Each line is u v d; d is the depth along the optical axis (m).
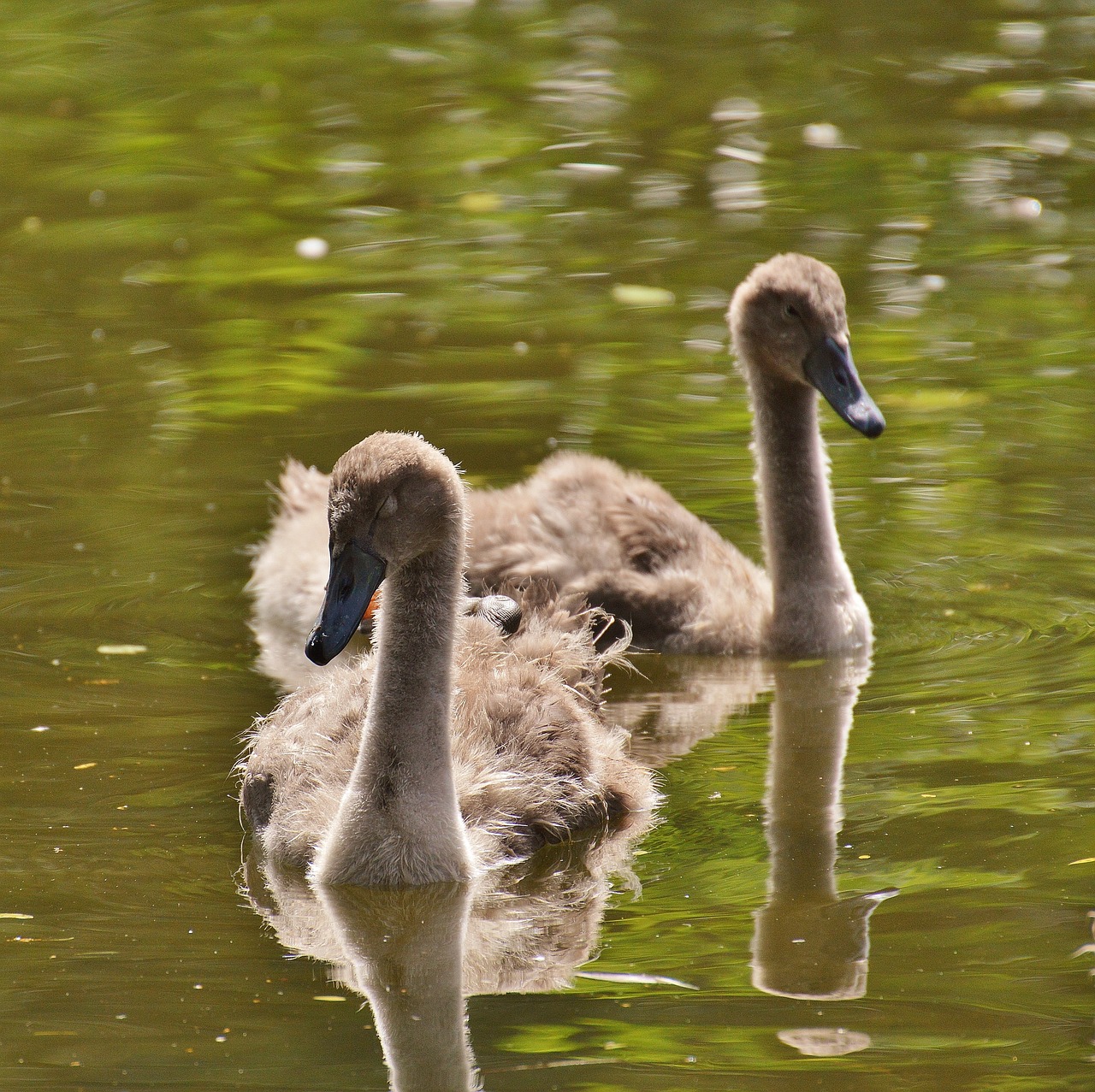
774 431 14.18
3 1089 7.59
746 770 11.28
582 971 8.72
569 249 21.52
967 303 19.61
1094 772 10.85
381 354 18.61
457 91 27.34
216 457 16.28
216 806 10.74
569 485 14.73
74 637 13.30
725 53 29.02
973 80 27.23
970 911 9.12
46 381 17.97
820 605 13.68
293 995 8.49
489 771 10.62
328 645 9.77
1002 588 14.12
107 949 8.95
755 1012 8.22
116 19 31.00
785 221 22.16
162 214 22.98
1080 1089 7.52
